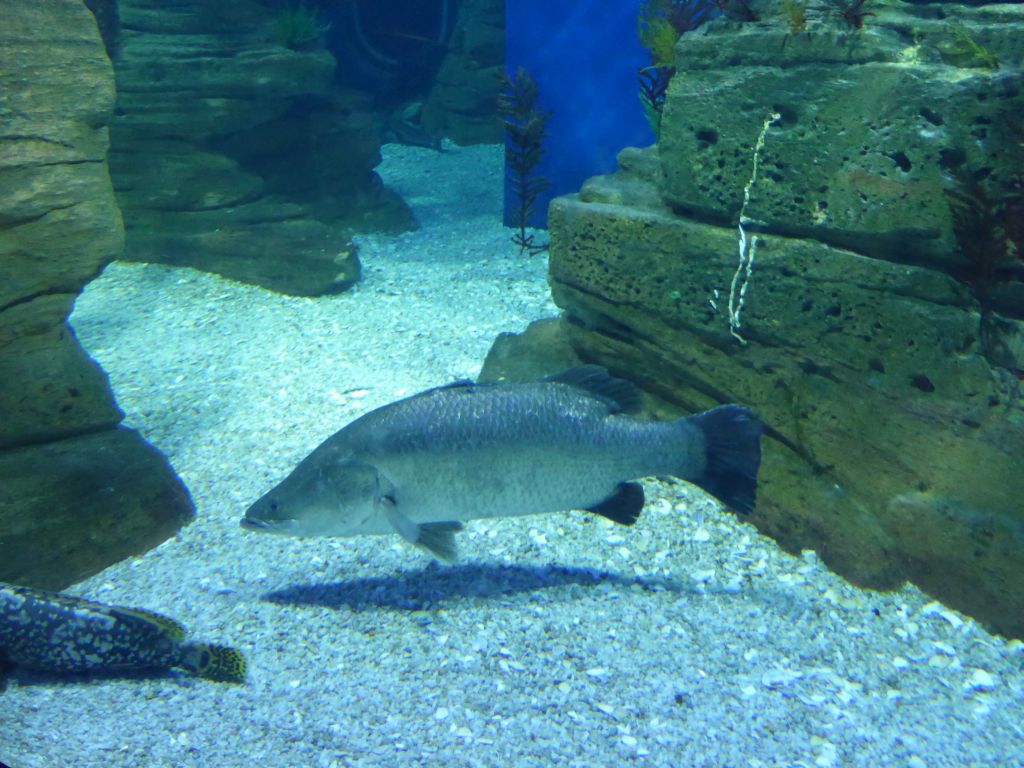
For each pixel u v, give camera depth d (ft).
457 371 8.75
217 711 4.20
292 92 13.60
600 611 5.05
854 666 4.60
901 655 4.69
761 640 4.81
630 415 4.76
